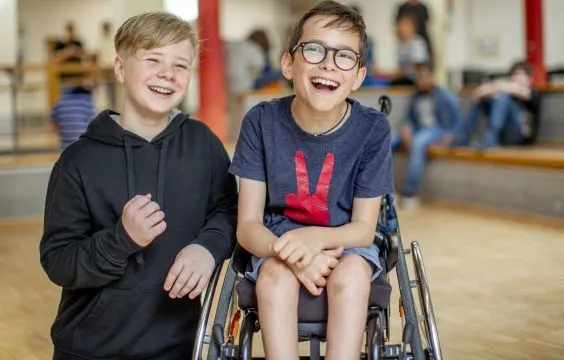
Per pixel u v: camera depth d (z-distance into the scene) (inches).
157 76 76.2
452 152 261.3
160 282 78.1
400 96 298.7
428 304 74.2
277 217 75.4
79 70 378.9
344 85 71.9
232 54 318.0
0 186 237.0
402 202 259.9
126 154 77.5
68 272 73.4
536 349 114.3
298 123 74.5
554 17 480.1
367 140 74.2
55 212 76.2
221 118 273.1
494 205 247.3
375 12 579.5
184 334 80.3
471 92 321.4
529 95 275.9
